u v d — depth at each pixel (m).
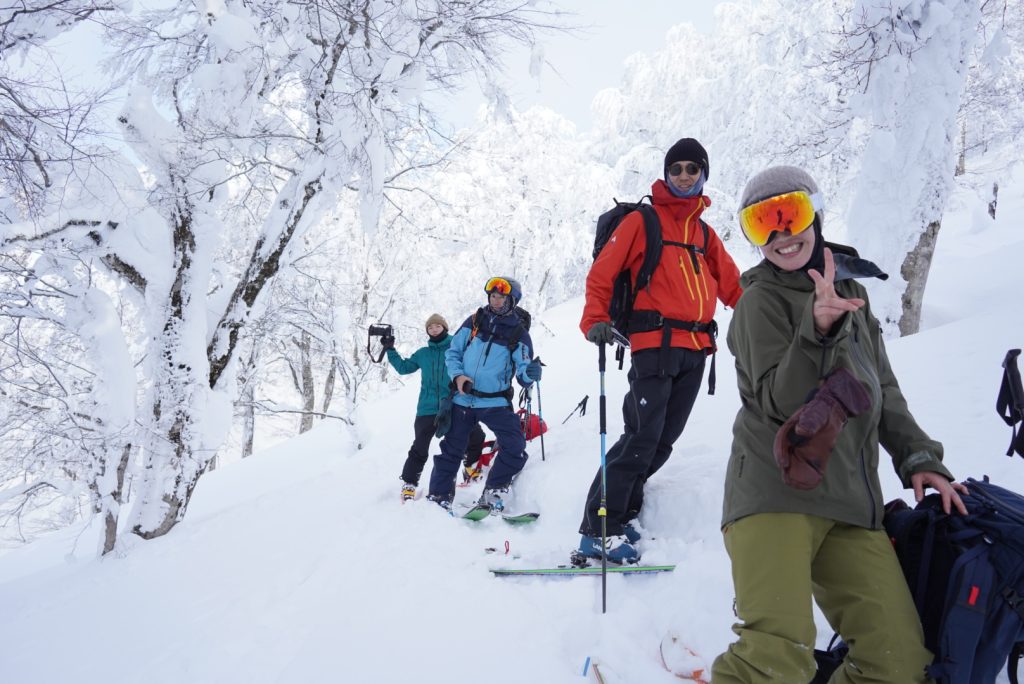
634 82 28.16
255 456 12.92
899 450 1.94
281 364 20.03
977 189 19.97
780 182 1.86
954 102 10.45
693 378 3.61
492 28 5.79
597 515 3.50
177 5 5.82
